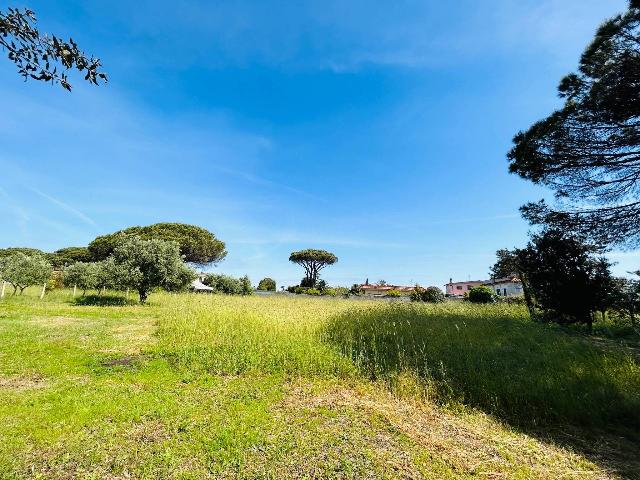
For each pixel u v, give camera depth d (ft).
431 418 13.61
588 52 26.71
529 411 14.24
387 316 35.50
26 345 23.44
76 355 21.42
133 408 13.32
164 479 9.13
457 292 189.98
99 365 19.54
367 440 11.53
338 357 20.53
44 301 58.49
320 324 30.40
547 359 20.57
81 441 10.91
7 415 12.53
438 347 23.15
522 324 34.60
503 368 18.65
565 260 36.37
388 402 15.07
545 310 38.78
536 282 38.19
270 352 21.36
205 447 10.68
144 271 61.41
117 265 60.90
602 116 26.08
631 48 24.18
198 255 143.84
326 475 9.46
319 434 11.80
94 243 136.67
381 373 18.44
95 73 9.12
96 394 14.78
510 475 9.78
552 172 30.94
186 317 35.01
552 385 15.87
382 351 22.39
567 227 32.01
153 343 25.55
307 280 184.34
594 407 14.15
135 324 35.37
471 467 10.11
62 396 14.46
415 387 16.11
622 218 28.99
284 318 32.78
